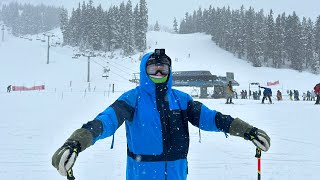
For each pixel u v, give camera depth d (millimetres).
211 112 2494
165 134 2424
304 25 116188
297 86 78000
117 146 8344
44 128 11398
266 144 2229
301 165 6363
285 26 110250
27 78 71938
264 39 106750
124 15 113938
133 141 2445
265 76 88875
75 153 1787
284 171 5945
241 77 85938
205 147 8273
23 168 6078
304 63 109000
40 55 99562
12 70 79375
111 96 33125
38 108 19953
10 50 105938
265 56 106938
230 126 2354
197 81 44344
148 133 2408
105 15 116062
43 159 6793
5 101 26562
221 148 8156
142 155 2420
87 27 118188
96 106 20922
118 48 114812
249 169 6109
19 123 12719
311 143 8609
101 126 2080
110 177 5590
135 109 2439
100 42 115250
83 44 115250
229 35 119062
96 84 67125
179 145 2469
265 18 124625
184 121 2545
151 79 2469
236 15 120312
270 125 12141
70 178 1778
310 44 105000
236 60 107250
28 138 9367
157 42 128000
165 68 2471
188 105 2578
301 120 13586
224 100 28797
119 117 2281
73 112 17188
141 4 113688
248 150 7879
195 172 5910
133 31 109500
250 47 105438
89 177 5574
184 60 100875
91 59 98750
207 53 114500
